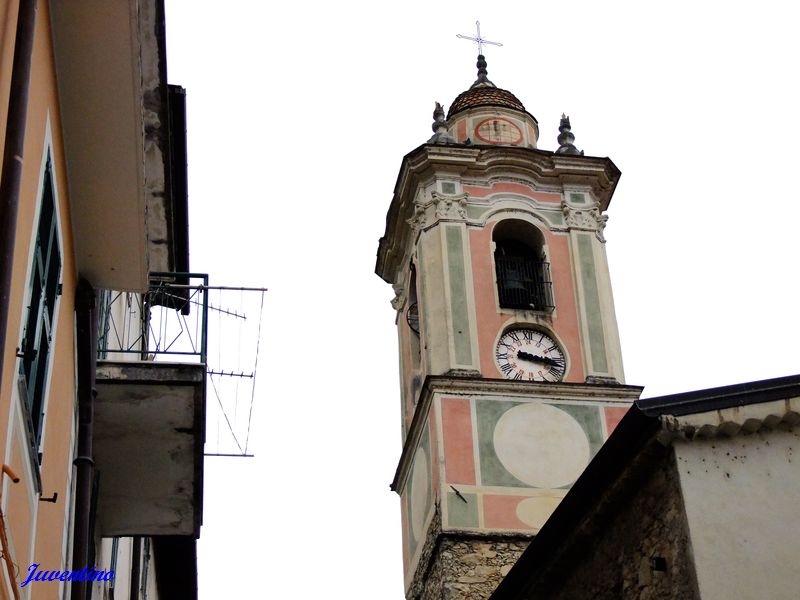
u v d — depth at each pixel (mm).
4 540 7555
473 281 31766
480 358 30562
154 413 13242
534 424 29797
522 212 33281
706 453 12820
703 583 12000
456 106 37312
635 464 13266
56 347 10266
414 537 30703
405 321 34438
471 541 27766
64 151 10477
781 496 12602
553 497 28734
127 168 10734
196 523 15438
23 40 7844
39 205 8844
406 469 32375
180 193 16984
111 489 14531
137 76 10008
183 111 15461
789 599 11969
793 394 13086
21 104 7672
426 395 30250
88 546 11945
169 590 25625
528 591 16453
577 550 15055
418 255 32812
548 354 31062
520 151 33812
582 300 31922
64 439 10953
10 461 8133
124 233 11383
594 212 33688
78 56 9812
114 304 15305
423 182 33750
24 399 8375
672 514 12781
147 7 10531
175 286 13883
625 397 30547
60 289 10312
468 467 28812
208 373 14500
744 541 12281
